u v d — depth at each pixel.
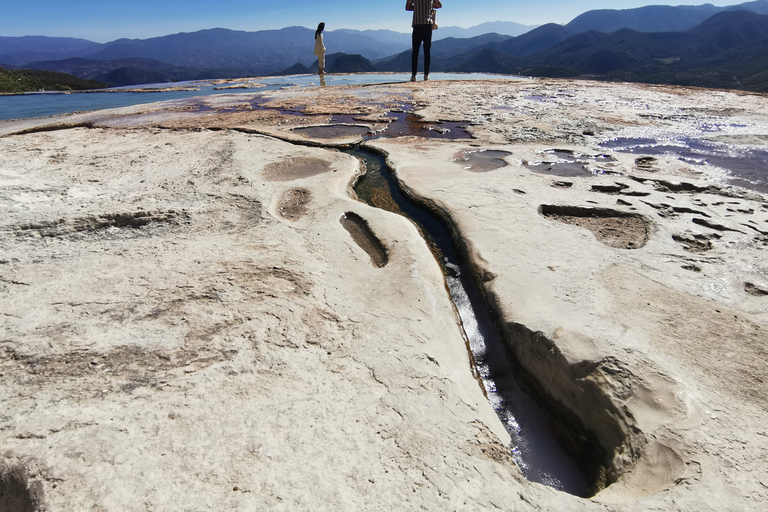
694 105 12.06
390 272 3.77
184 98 15.88
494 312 3.43
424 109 12.02
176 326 2.86
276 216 4.76
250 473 1.86
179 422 2.11
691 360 2.61
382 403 2.38
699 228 4.32
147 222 4.52
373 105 12.97
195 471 1.84
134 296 3.16
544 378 2.86
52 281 3.31
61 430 2.01
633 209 4.81
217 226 4.47
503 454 2.22
